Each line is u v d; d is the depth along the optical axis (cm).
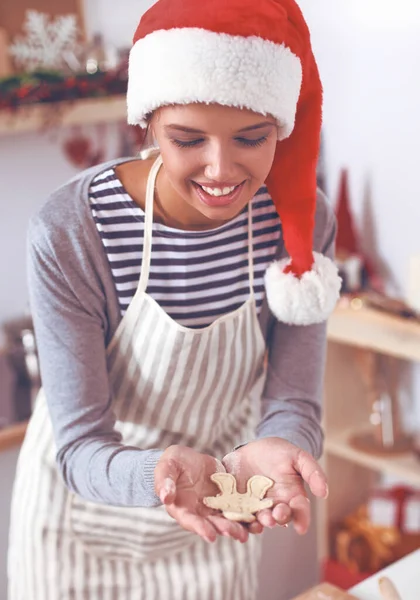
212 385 126
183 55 89
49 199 113
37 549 135
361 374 223
